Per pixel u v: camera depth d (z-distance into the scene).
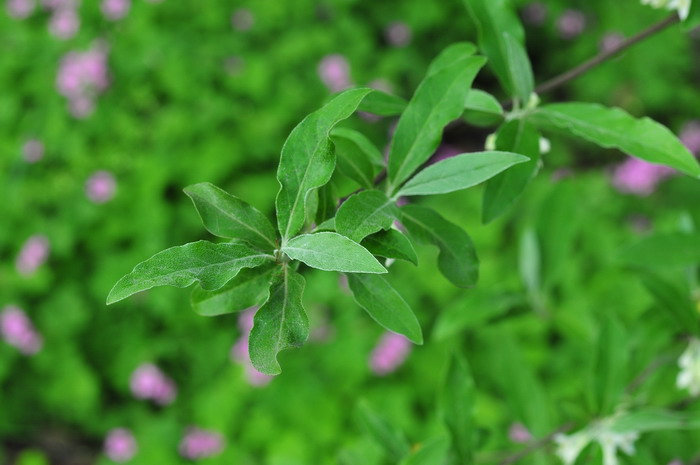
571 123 1.08
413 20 6.20
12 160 5.54
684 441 1.69
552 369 4.13
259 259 0.79
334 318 4.70
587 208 5.14
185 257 0.76
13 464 5.20
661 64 6.09
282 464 2.16
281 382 4.58
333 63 5.71
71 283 5.16
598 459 1.38
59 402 4.98
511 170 1.06
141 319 5.14
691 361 1.50
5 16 6.39
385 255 0.82
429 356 4.46
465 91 0.96
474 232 4.81
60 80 5.60
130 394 5.17
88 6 6.18
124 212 5.23
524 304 1.85
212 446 4.53
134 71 5.73
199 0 6.14
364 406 1.57
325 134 0.81
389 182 0.95
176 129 5.42
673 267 1.51
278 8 6.14
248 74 5.68
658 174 5.19
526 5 6.38
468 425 1.41
